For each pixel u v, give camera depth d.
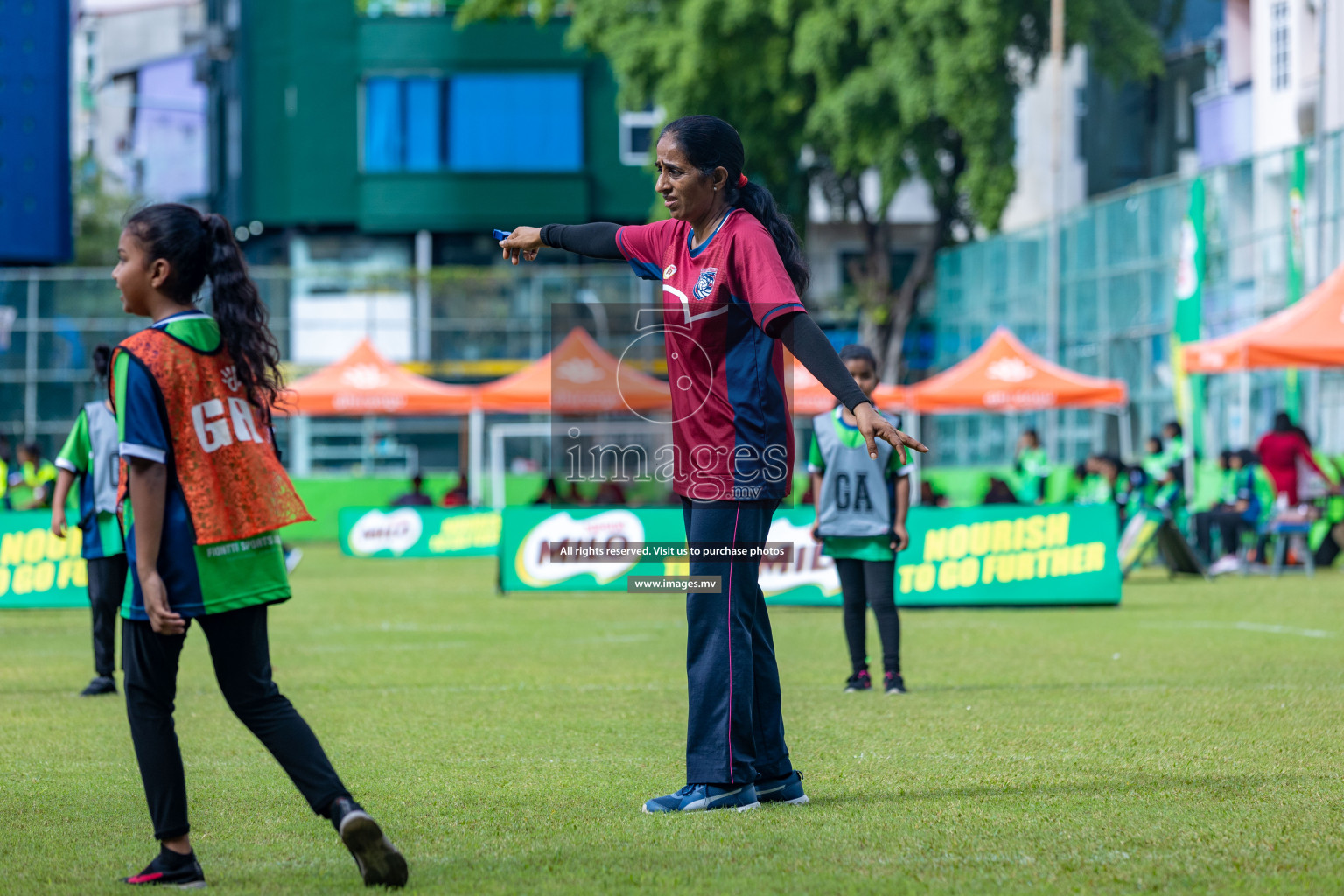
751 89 48.03
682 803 7.20
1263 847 6.21
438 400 35.22
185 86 63.78
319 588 25.69
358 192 57.62
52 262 51.72
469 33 57.47
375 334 53.09
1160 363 40.88
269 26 57.72
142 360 5.76
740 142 7.18
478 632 18.02
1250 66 47.16
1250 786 7.64
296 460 53.12
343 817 5.67
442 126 57.50
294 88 57.56
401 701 11.66
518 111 57.66
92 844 6.69
